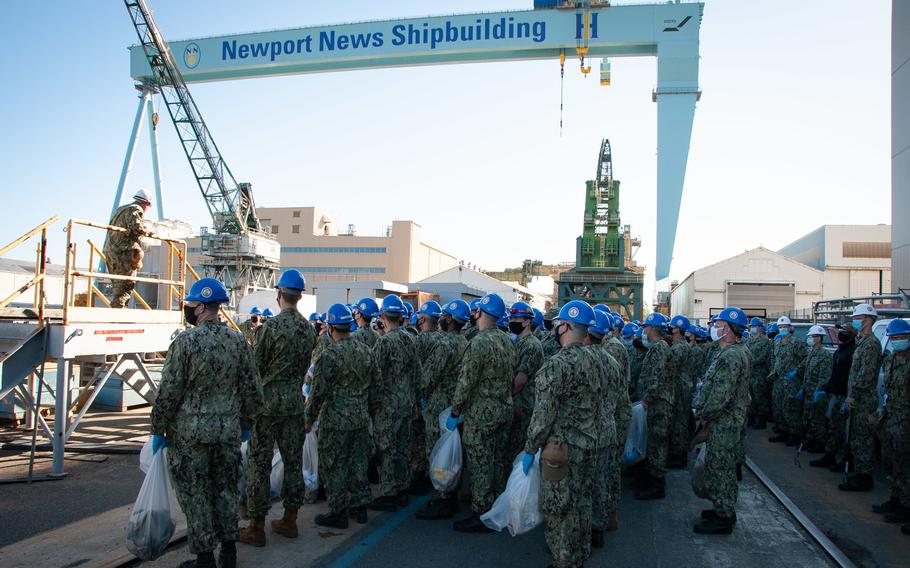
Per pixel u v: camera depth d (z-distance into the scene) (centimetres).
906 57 1684
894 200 1747
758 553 516
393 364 625
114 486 673
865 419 726
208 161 4372
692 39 4316
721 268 4538
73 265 722
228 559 437
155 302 1778
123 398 1167
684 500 681
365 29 4562
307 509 615
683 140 4403
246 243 4188
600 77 5297
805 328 1502
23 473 719
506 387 556
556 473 415
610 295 3547
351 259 7831
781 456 939
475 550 511
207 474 420
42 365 698
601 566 484
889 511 630
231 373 433
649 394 687
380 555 496
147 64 4878
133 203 866
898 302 1438
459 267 5525
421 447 707
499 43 4416
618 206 3688
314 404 526
